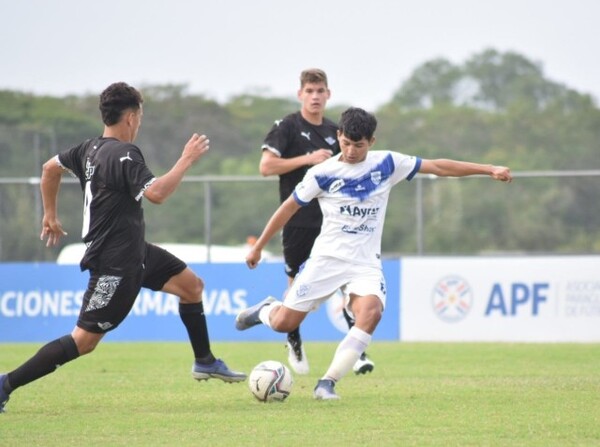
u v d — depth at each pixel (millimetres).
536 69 161500
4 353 46125
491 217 81250
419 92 165875
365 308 26359
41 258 63094
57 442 21359
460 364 38719
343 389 30156
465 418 24109
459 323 51344
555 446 20641
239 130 134625
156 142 129250
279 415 24688
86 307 24453
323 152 32969
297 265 34812
